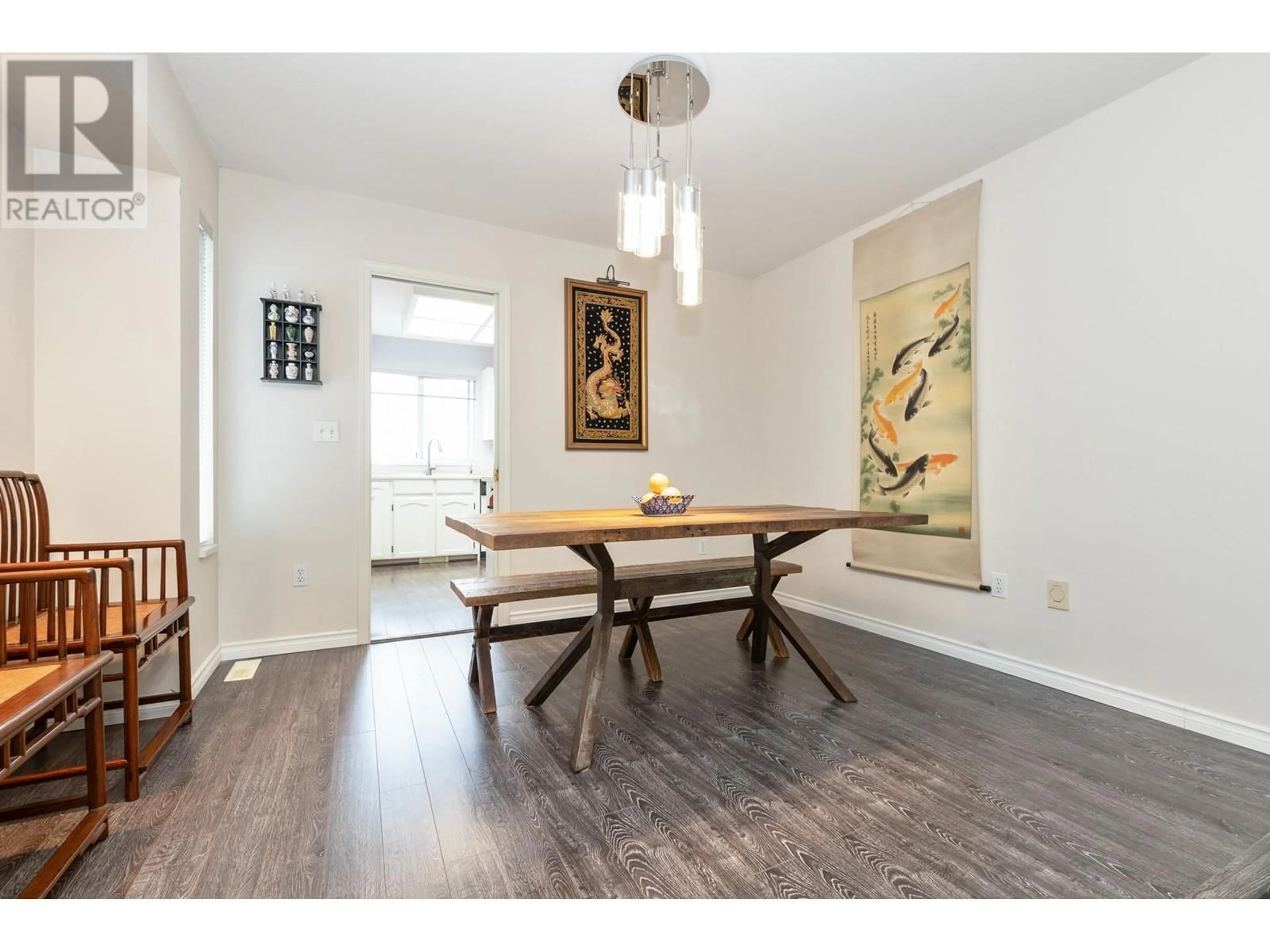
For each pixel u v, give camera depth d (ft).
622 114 7.25
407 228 9.93
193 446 7.32
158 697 6.39
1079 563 7.39
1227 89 6.04
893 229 9.96
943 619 9.21
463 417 21.57
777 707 7.02
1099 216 7.14
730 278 13.34
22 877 4.00
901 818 4.70
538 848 4.30
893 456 10.03
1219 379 6.13
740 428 13.35
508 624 10.96
